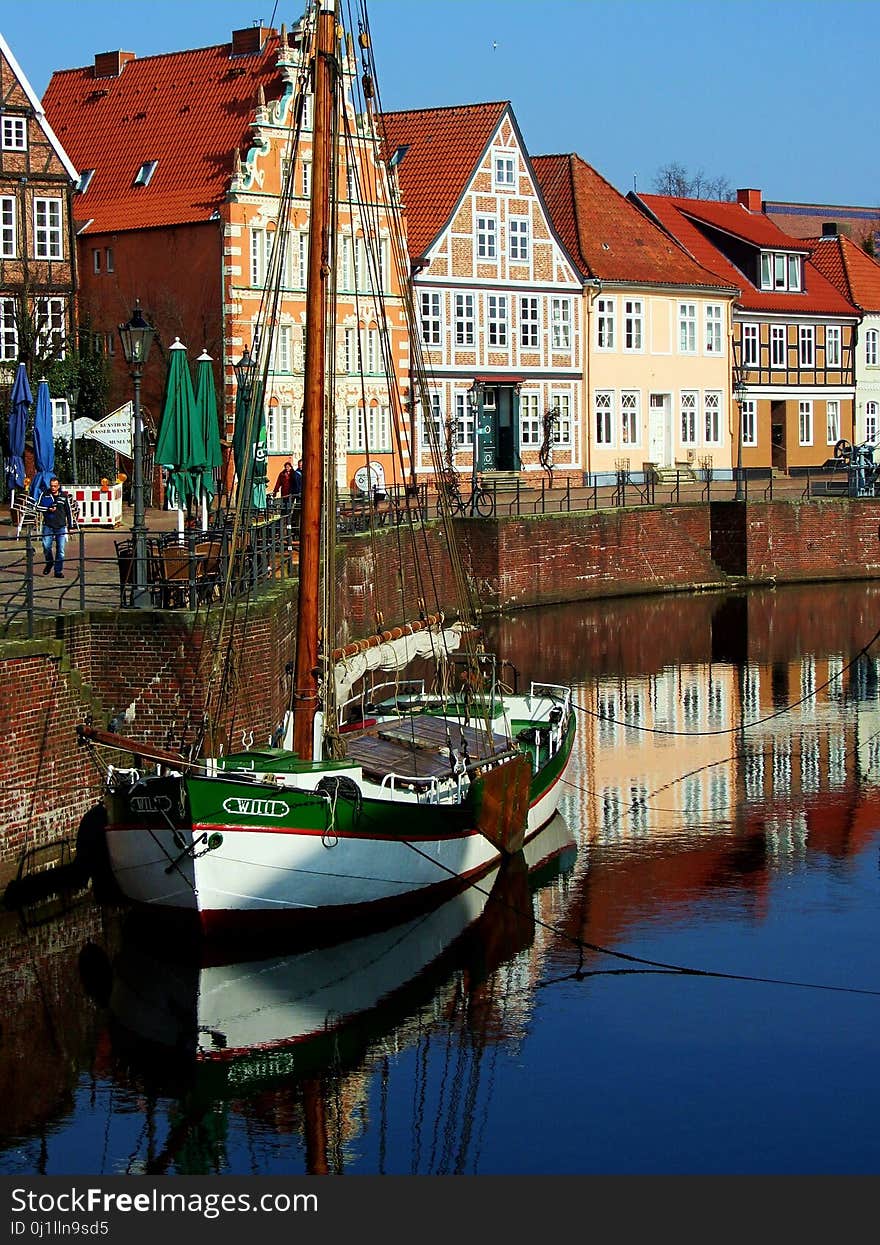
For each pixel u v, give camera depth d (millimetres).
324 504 26938
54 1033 21906
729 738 39625
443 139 72125
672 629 56000
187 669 27016
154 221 61781
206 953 23922
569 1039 21984
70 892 26109
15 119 59656
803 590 66750
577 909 26906
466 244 70312
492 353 71500
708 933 25859
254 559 29453
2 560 39406
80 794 26406
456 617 57281
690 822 32250
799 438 87688
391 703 32156
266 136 60969
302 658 25844
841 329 89188
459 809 26328
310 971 24125
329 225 26422
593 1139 19469
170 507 55531
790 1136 19531
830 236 101688
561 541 61719
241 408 37625
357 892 24641
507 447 72938
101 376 59656
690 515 66875
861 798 34031
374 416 66062
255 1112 20047
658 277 78562
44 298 60344
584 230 77625
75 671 26328
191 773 23578
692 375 80625
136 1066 21016
